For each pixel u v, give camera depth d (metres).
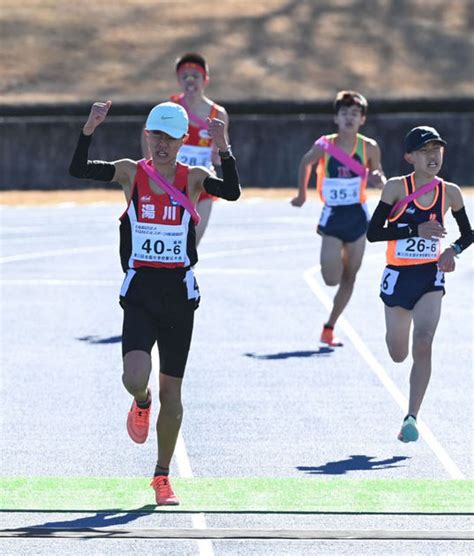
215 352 34.03
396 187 24.62
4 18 125.00
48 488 21.67
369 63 117.50
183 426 26.33
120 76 114.19
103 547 18.42
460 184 105.12
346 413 27.53
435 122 104.94
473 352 34.28
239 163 103.06
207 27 124.56
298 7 129.50
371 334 36.88
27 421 26.70
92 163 20.70
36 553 18.12
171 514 20.16
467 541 18.80
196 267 51.53
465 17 128.38
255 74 114.50
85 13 126.88
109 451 24.38
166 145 20.39
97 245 59.44
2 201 87.50
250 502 20.86
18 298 43.06
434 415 27.38
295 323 38.53
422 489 21.72
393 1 131.12
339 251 34.19
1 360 32.94
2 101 107.31
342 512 20.27
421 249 24.78
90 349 34.44
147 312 20.66
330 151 34.31
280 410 27.73
